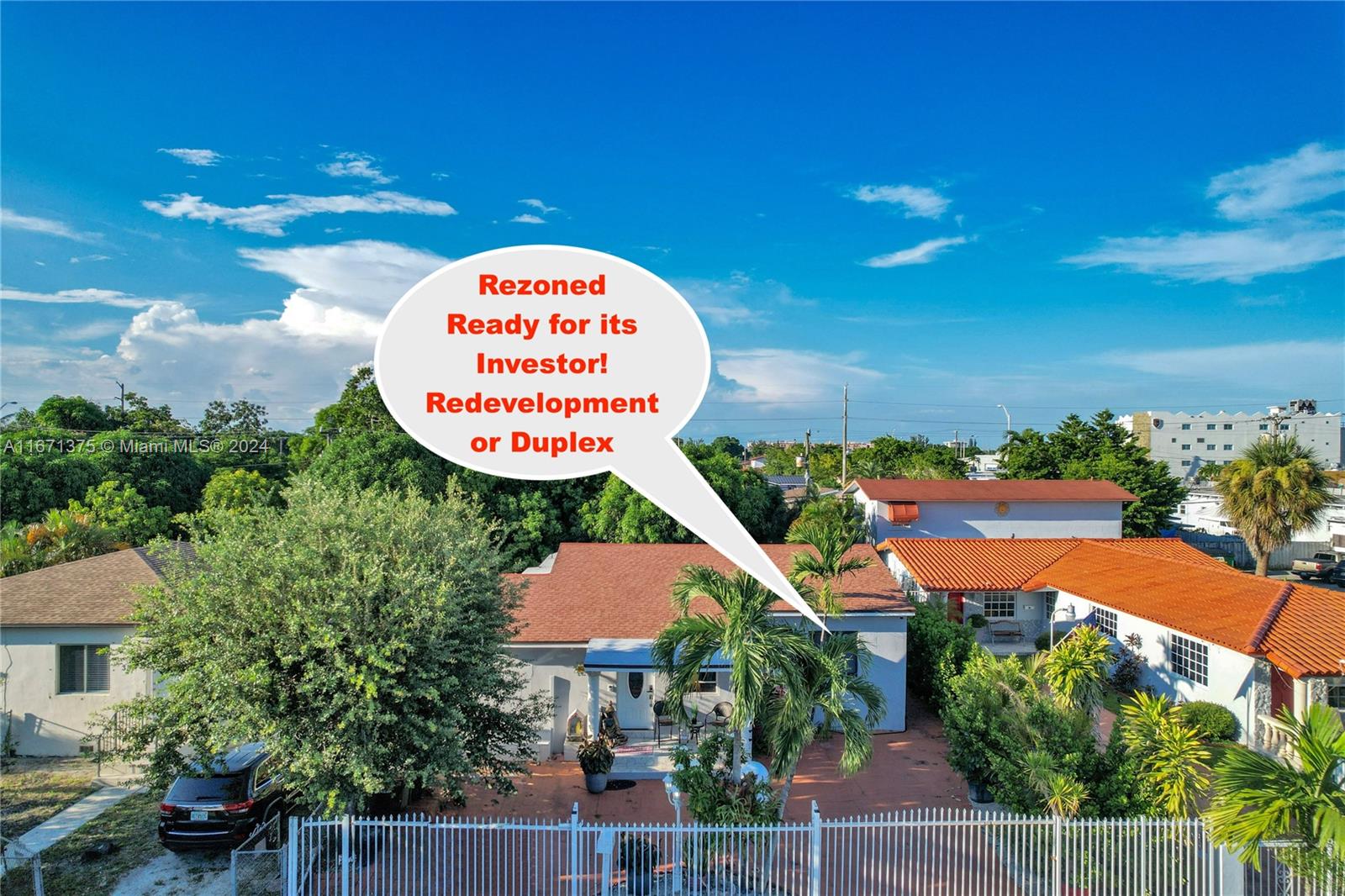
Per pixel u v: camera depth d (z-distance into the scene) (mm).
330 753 11766
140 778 17219
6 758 18453
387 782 12109
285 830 14367
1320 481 36219
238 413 95250
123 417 83312
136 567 20750
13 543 25453
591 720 18531
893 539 33156
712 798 13531
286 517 13922
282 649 11969
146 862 13484
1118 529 41062
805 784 17312
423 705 13039
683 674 14617
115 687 18609
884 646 20859
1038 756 13328
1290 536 37375
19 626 18359
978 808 15758
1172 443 99062
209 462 61906
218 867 13359
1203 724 19656
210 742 12312
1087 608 27125
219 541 13422
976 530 40719
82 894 12461
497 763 14570
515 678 16016
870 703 14688
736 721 13438
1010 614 30922
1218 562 31531
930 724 21438
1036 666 17109
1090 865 11953
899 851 13961
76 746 18641
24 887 12680
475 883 12844
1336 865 10523
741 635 13734
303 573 12766
